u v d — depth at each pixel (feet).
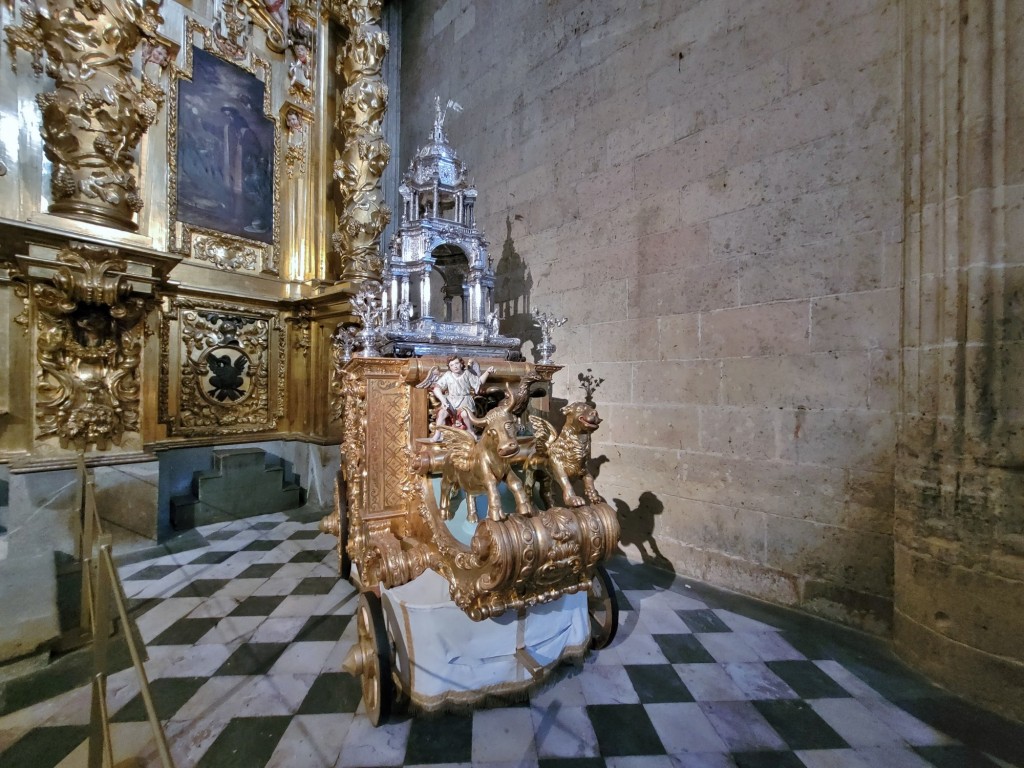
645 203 11.18
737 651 7.60
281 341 16.75
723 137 9.73
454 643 6.22
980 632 6.34
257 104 16.29
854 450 8.06
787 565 8.86
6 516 10.16
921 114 7.07
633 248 11.44
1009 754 5.49
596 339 12.31
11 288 10.52
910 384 7.17
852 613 8.07
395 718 6.02
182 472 14.46
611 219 11.94
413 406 7.94
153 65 13.73
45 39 11.05
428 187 9.65
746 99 9.39
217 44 15.20
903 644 7.24
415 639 6.15
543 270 13.80
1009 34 6.25
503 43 15.37
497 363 8.84
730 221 9.62
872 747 5.59
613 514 6.26
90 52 11.31
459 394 7.71
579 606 7.34
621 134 11.69
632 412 11.47
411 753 5.45
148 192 13.78
